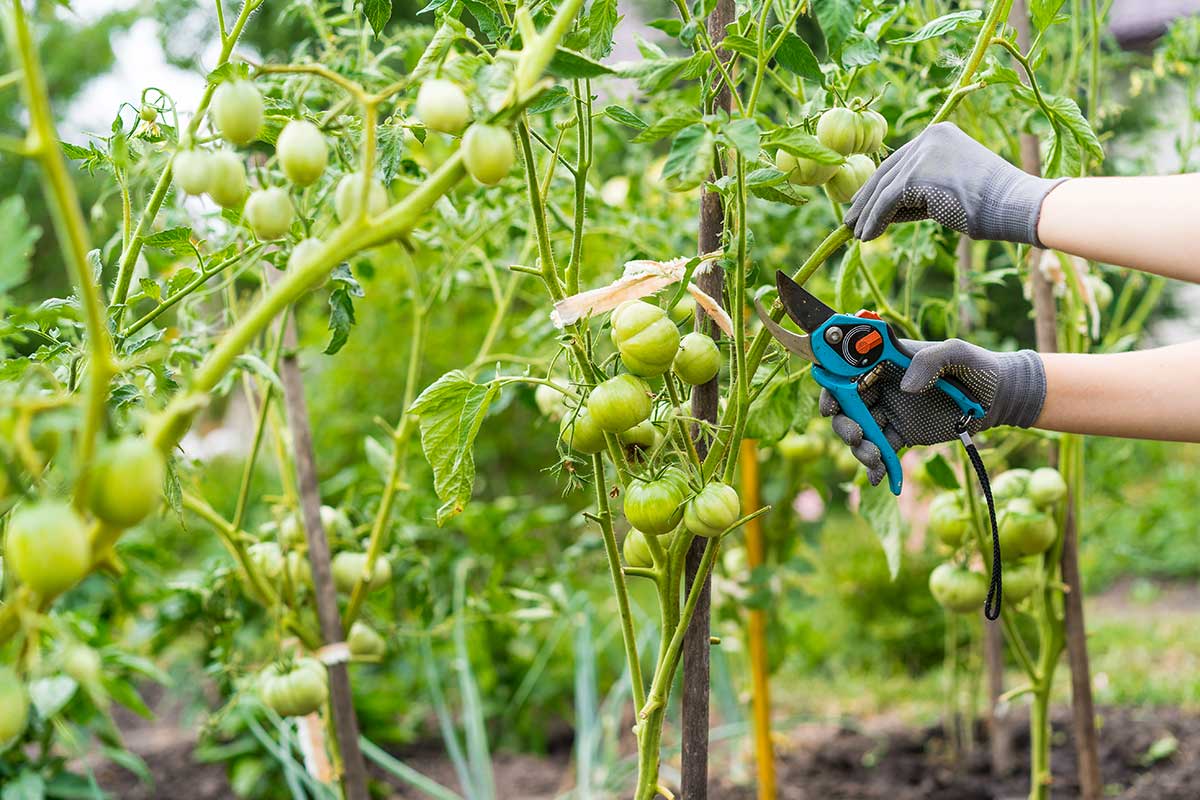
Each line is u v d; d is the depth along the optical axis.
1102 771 3.31
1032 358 1.65
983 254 2.96
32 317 1.59
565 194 2.50
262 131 1.54
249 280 2.52
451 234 2.47
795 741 3.84
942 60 1.99
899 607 4.70
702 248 1.55
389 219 0.99
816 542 3.28
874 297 2.21
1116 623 5.27
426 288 3.76
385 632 2.61
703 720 1.52
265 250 1.85
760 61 1.35
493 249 2.67
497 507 3.51
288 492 2.37
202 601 2.40
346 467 4.36
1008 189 1.51
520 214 2.51
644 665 4.19
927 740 3.69
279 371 2.17
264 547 2.24
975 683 3.49
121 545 3.00
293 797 3.44
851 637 4.74
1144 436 1.67
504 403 2.54
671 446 1.51
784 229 3.00
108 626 3.38
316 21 2.25
